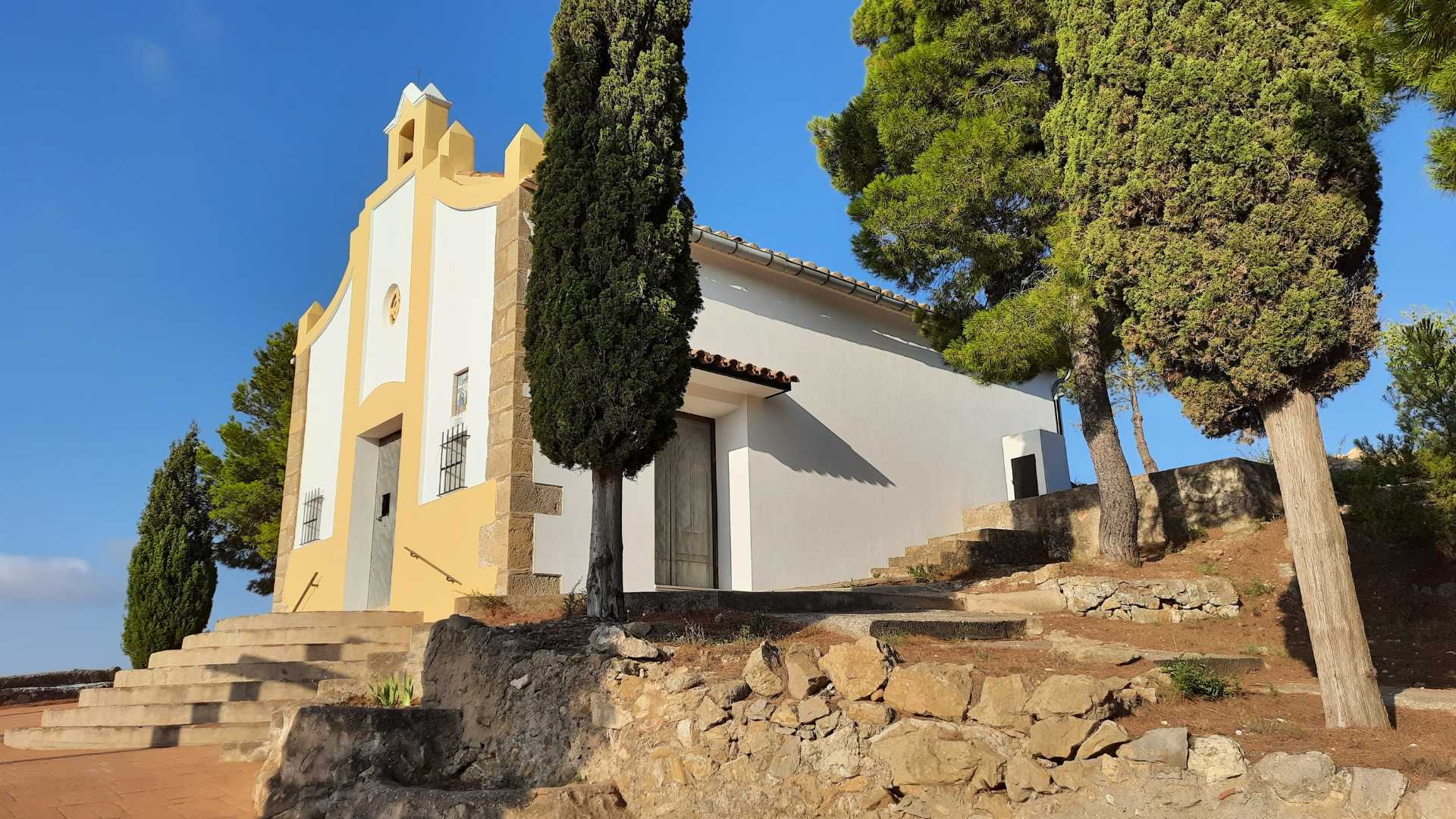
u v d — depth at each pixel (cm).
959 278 1176
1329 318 522
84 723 926
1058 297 1020
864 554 1348
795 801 502
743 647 622
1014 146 1074
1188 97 573
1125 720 492
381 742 637
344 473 1300
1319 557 516
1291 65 560
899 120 1180
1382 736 467
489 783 618
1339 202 531
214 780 739
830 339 1397
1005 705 485
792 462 1293
